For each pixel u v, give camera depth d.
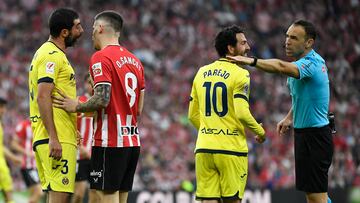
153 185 64.38
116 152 23.92
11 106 75.75
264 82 86.12
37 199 43.03
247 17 105.31
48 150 24.02
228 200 26.20
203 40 98.75
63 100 23.72
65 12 24.30
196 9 104.12
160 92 84.50
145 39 96.56
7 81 79.81
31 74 24.27
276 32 104.19
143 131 72.81
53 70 23.73
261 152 67.31
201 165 26.34
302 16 106.62
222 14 104.94
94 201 27.75
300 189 25.67
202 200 26.44
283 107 83.69
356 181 59.22
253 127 25.66
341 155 63.22
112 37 24.45
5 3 96.62
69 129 24.27
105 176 23.84
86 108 23.41
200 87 26.44
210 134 26.09
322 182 25.41
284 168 65.75
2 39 90.69
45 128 23.69
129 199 41.50
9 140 69.19
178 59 93.00
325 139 25.33
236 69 25.95
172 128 74.62
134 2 102.94
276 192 42.88
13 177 59.00
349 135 75.00
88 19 98.31
